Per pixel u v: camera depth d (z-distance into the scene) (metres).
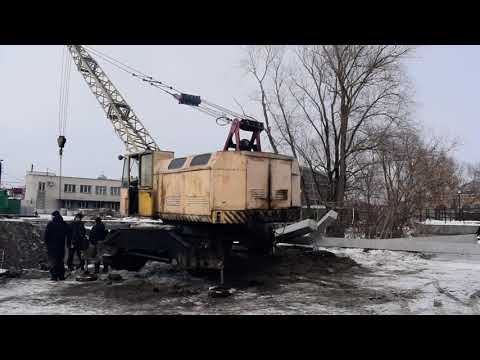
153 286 9.52
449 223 24.09
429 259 14.75
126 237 11.28
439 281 10.56
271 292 9.14
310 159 24.98
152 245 10.61
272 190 10.11
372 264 13.48
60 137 15.52
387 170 22.38
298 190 10.83
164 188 11.02
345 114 24.03
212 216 9.35
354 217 21.64
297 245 15.52
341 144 23.97
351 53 23.70
